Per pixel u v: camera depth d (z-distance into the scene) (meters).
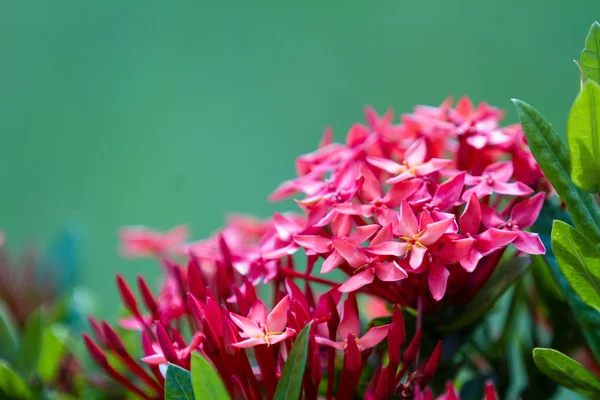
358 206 0.57
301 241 0.56
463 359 0.62
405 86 1.38
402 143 0.61
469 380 0.60
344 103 1.39
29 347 0.66
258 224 0.64
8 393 0.64
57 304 0.71
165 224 1.42
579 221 0.56
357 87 1.39
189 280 0.58
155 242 0.67
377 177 0.60
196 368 0.53
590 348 0.60
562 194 0.56
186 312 0.59
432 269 0.55
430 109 0.62
